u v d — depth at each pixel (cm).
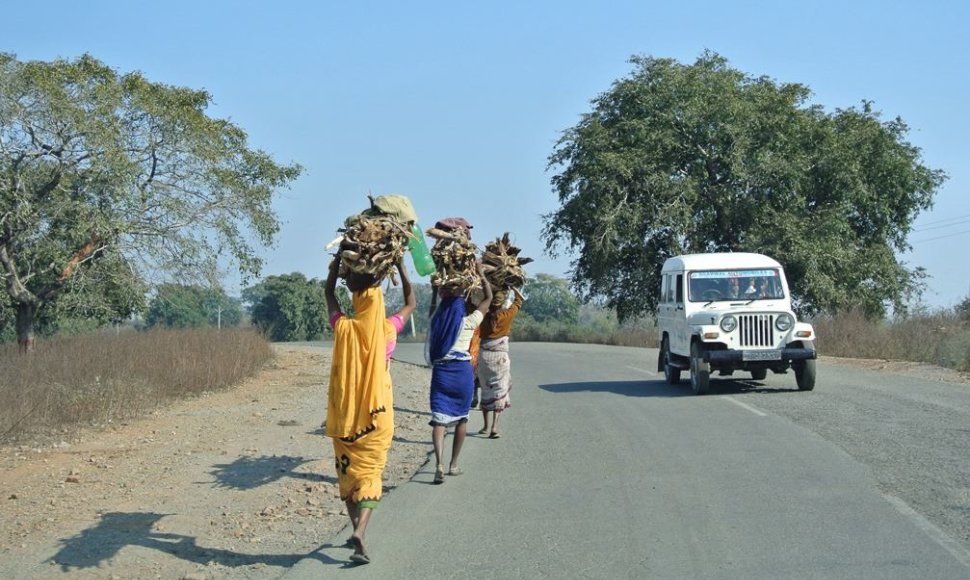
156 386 1658
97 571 666
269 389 1917
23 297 2256
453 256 855
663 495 802
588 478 885
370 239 636
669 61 4103
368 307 643
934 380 1670
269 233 2609
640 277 4066
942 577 566
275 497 884
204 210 2431
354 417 630
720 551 633
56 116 2127
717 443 1046
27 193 2169
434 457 1013
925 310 2797
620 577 589
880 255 4078
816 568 590
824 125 4091
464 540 687
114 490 913
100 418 1355
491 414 1216
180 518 805
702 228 4056
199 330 2577
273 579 633
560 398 1577
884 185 4172
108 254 2325
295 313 5828
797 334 1514
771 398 1446
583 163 3903
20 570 671
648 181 3847
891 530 669
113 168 2194
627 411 1359
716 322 1526
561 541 674
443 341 874
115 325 2844
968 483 805
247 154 2741
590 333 4772
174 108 2436
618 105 4147
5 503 862
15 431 1186
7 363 1684
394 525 734
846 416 1212
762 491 802
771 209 3925
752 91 4078
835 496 775
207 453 1109
